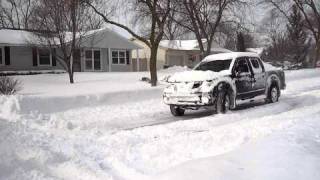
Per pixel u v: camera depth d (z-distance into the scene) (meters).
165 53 53.56
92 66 41.16
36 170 6.32
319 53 47.53
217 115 13.59
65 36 28.39
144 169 7.05
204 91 13.97
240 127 10.34
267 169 6.03
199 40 27.61
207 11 27.55
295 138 7.74
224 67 15.45
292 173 5.87
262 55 59.28
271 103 17.06
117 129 11.84
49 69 38.00
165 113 15.54
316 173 5.90
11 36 36.38
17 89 20.66
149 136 9.96
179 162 7.41
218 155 7.14
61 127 11.20
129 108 16.36
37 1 29.94
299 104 16.69
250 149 7.14
